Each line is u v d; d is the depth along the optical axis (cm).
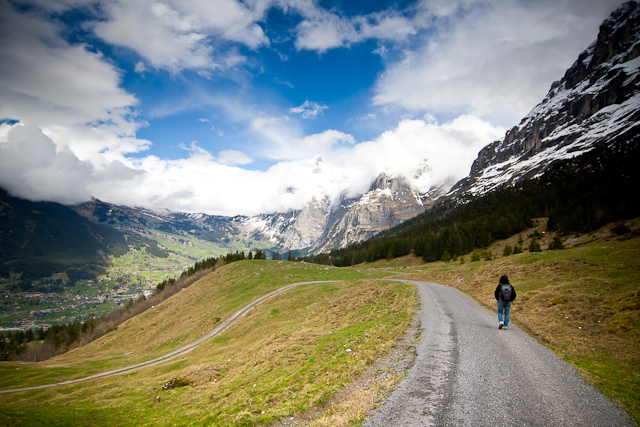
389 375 1312
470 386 1098
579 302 2145
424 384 1153
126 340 8594
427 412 939
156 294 14700
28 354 11244
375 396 1122
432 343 1666
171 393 2586
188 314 8475
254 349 2998
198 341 6141
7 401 3666
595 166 17275
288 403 1279
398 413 958
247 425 1157
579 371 1198
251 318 5775
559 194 14012
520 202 15962
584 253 3912
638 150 16188
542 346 1539
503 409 920
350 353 1781
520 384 1095
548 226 11456
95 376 5131
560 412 889
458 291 3841
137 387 3198
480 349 1515
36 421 2197
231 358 3181
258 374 2014
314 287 6975
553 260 3809
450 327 1988
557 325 1859
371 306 3334
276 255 16050
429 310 2572
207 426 1332
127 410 2286
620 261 3164
